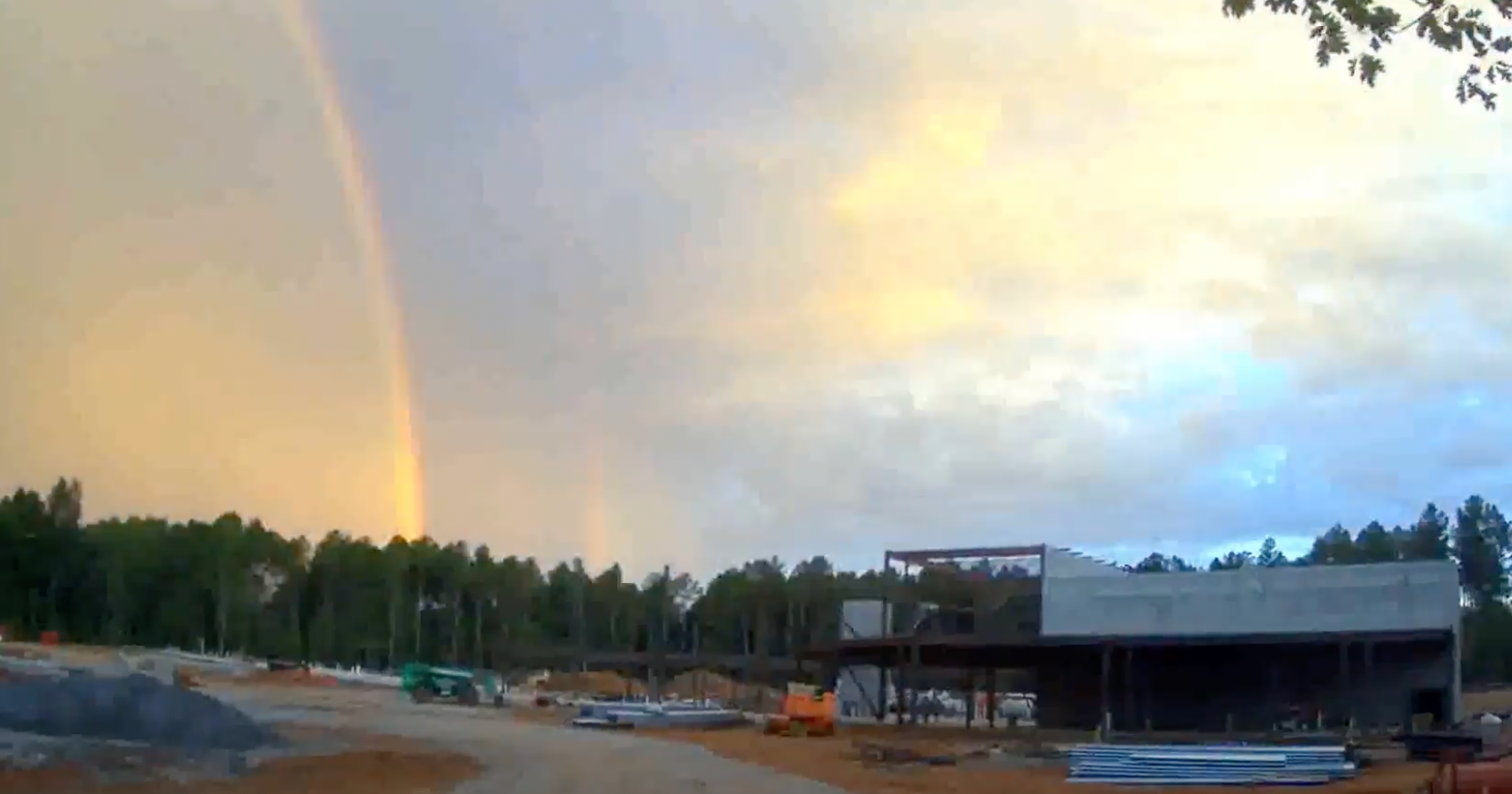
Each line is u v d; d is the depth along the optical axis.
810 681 65.12
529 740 36.31
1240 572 41.88
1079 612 44.09
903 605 48.94
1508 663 81.75
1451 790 17.27
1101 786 27.08
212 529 97.75
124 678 30.16
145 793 20.28
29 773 20.62
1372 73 11.30
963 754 33.59
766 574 101.44
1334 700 41.16
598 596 109.56
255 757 25.92
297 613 100.44
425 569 102.81
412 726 40.50
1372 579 40.06
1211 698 43.34
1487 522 112.94
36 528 92.00
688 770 28.12
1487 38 10.91
